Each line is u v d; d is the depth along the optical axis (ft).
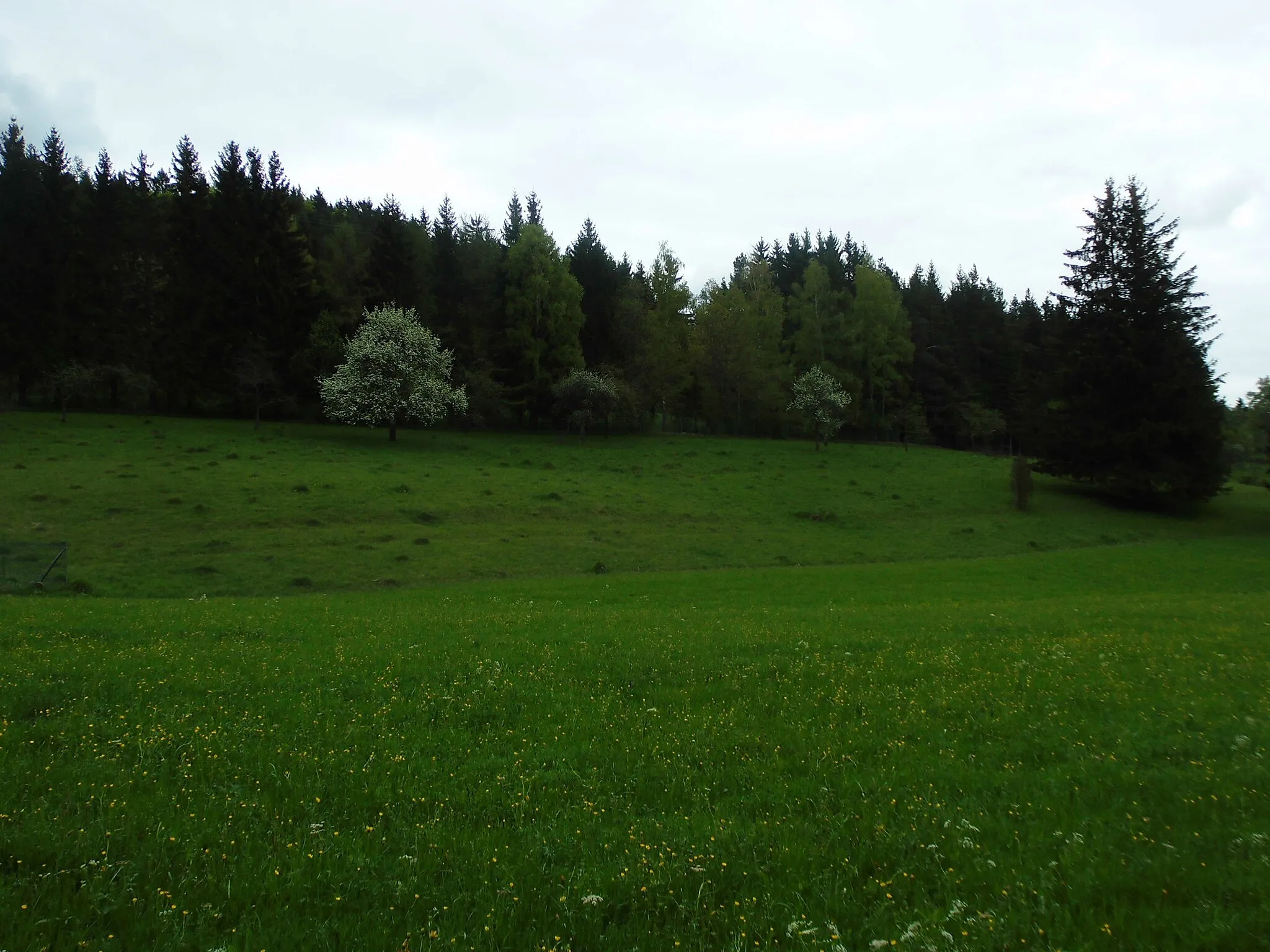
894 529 188.03
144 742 33.55
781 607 90.89
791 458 276.21
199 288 278.26
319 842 24.25
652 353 324.39
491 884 21.63
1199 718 37.81
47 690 41.09
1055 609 83.66
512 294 311.47
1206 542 183.83
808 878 22.35
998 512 209.97
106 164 302.04
